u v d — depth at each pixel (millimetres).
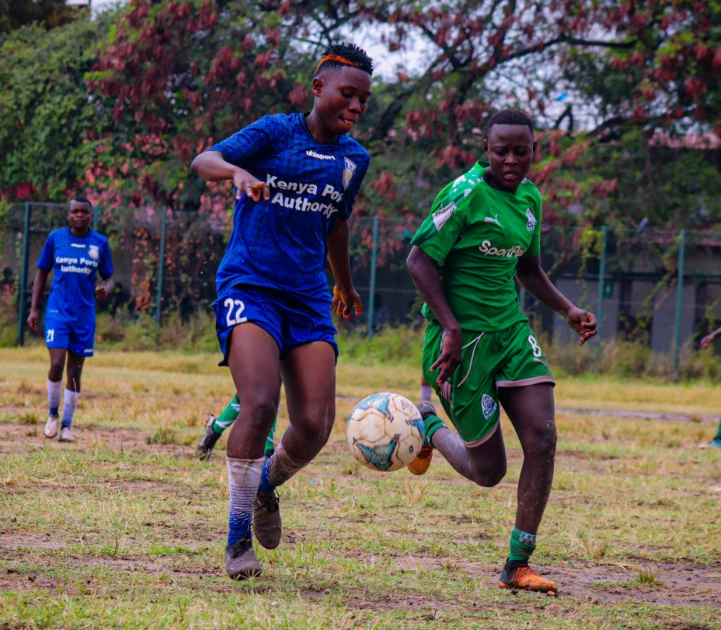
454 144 68188
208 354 59750
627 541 15492
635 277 59156
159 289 60938
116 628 9031
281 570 12047
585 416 39781
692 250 59344
